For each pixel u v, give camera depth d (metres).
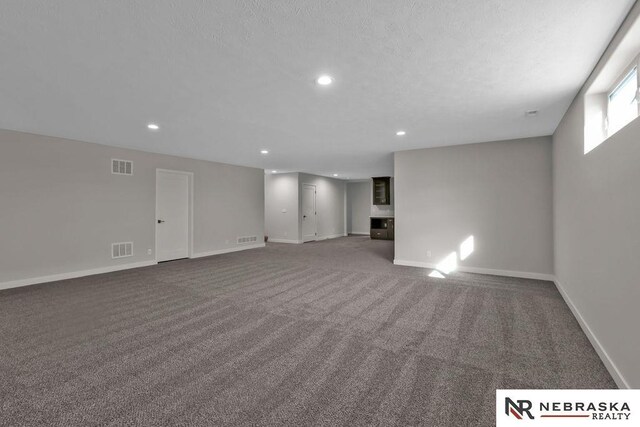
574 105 3.06
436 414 1.65
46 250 4.55
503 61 2.27
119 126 4.02
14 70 2.37
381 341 2.54
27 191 4.37
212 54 2.14
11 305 3.47
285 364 2.17
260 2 1.57
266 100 3.07
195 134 4.47
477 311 3.27
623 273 1.86
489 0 1.57
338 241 10.09
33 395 1.81
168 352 2.35
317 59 2.22
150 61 2.23
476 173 5.16
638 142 1.65
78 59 2.20
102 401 1.76
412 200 5.75
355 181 12.45
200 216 6.98
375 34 1.89
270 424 1.57
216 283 4.50
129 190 5.59
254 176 8.45
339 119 3.73
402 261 5.89
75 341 2.54
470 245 5.23
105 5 1.59
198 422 1.58
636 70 1.99
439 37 1.93
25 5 1.58
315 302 3.59
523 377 2.01
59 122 3.82
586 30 1.85
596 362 2.20
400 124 3.97
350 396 1.81
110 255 5.32
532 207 4.77
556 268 4.36
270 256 7.04
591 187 2.52
